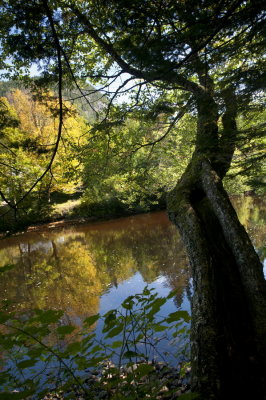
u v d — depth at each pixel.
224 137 4.12
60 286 8.30
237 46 2.63
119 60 4.33
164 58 2.33
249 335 2.45
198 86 4.25
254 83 3.08
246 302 2.80
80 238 16.05
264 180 4.31
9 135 4.16
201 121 4.30
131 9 2.35
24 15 2.46
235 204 20.73
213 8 2.22
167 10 2.26
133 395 1.59
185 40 2.25
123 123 4.89
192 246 3.47
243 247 3.16
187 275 7.70
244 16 2.22
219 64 3.07
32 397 2.90
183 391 2.89
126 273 8.75
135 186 10.79
